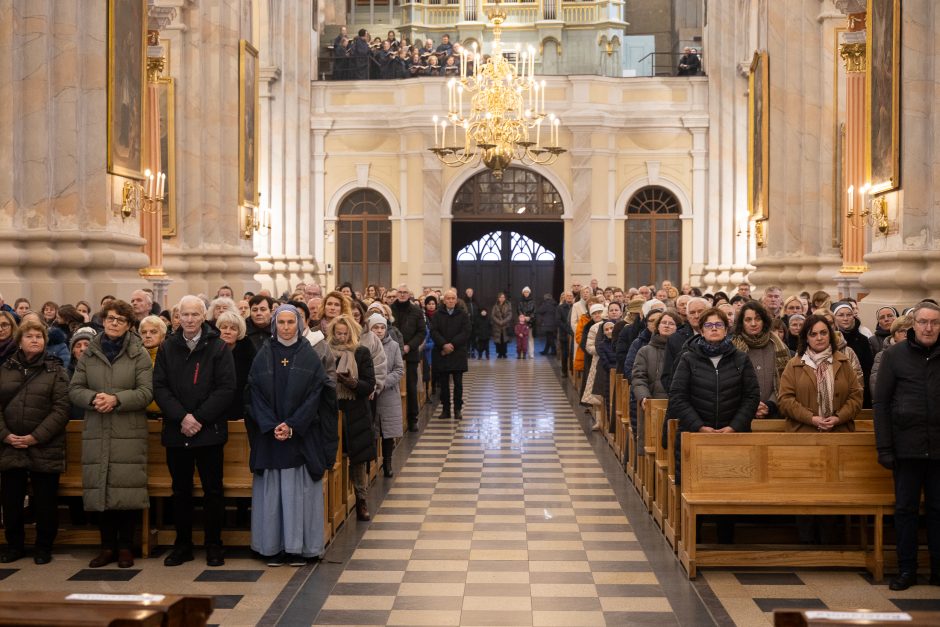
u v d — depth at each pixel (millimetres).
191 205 19156
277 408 7828
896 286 11984
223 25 19422
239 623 6625
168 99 18781
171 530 8625
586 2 34312
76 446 8531
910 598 7145
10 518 8047
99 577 7641
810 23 18609
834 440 7746
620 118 30000
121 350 7832
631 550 8531
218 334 7949
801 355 8203
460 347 16844
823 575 7746
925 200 11828
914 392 7254
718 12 29797
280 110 29156
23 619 3773
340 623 6652
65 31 12359
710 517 9188
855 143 16047
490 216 30359
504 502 10477
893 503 7609
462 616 6801
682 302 11391
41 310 11836
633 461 11484
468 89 22891
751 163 21859
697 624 6617
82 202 12633
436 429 15688
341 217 30797
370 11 34719
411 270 30359
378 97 30609
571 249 30109
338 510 9320
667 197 30469
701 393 8078
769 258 19500
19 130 12125
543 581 7625
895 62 11992
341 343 9570
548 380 23359
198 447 7797
